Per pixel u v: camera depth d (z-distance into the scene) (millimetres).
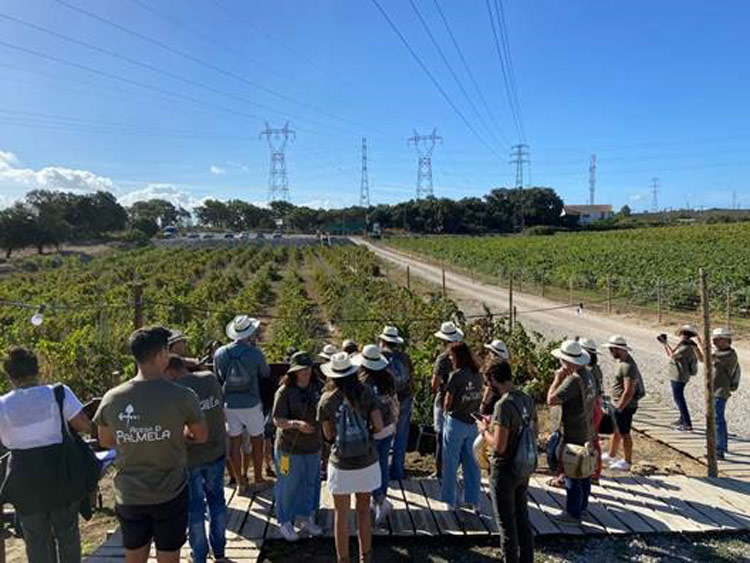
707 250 48656
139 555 4188
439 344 13008
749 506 6801
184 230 147500
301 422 5793
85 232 107188
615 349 8125
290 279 40500
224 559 5531
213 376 5359
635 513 6605
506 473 5121
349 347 7289
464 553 5906
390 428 5965
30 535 4277
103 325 16000
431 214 120250
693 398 12680
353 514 6484
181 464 4234
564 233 95125
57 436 4281
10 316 21812
